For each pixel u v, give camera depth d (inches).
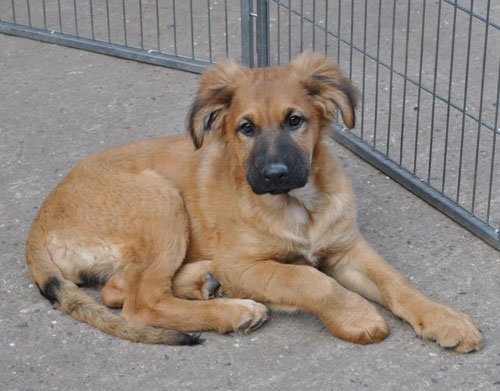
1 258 91.4
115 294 86.1
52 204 88.8
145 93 112.3
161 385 81.0
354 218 87.6
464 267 88.9
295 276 84.2
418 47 116.4
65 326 85.4
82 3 136.2
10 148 104.4
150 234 86.4
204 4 131.9
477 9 122.3
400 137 103.2
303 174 83.7
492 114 105.3
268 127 83.6
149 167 89.3
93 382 81.4
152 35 122.8
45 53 121.1
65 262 87.7
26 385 81.4
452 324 82.0
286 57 116.0
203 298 87.0
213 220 87.7
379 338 82.9
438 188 96.2
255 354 82.9
